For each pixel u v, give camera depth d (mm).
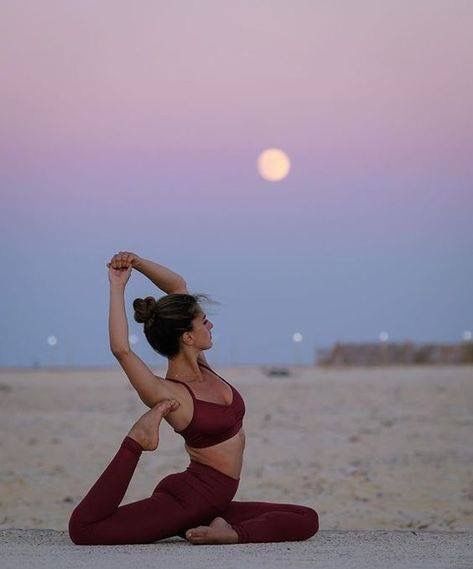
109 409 28766
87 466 18375
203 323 7031
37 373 62594
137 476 16625
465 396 31562
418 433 22359
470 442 20938
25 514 14078
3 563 6176
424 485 16062
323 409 27984
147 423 6742
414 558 6355
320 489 15773
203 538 6773
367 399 31016
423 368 58719
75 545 6797
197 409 6836
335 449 19922
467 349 65250
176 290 7504
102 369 78875
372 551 6594
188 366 7043
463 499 14977
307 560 6238
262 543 6859
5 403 30703
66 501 15094
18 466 18234
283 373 50031
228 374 53594
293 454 19266
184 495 6898
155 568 5984
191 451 7000
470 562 6230
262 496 15203
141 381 6762
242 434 7074
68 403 30828
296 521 6977
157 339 7016
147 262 7375
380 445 20484
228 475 6965
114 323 6895
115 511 6809
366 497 15125
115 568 5996
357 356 66250
